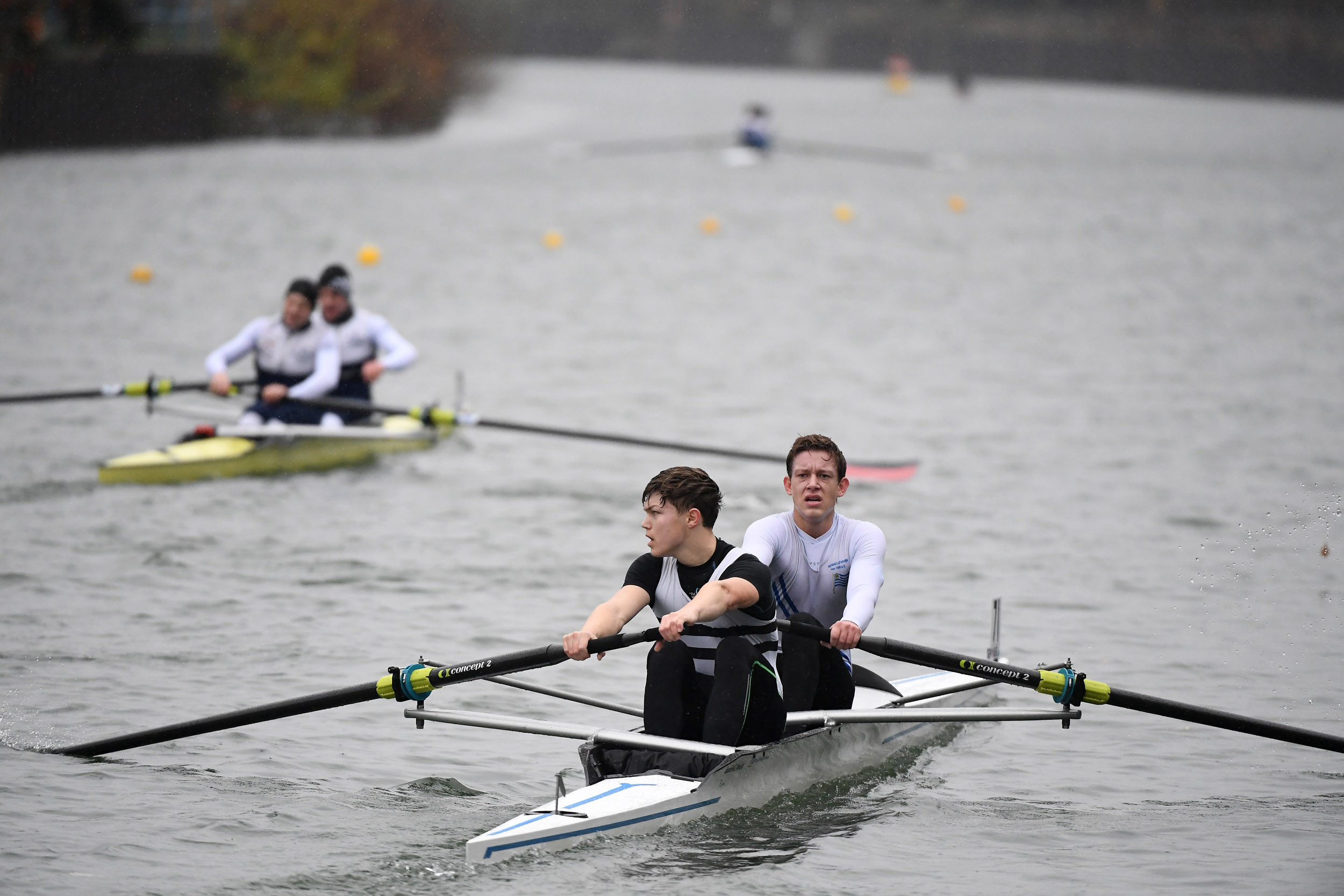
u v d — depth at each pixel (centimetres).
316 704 2700
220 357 5494
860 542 2891
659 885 2314
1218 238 13525
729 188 17825
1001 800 2739
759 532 2894
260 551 4434
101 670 3353
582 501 5134
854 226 14550
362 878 2330
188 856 2412
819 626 2702
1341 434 6144
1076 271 11600
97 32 19425
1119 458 5731
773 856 2436
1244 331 8838
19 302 9319
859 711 2700
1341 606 3991
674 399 6906
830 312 9662
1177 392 7031
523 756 2947
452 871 2356
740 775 2608
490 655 3544
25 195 14775
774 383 7312
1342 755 3009
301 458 5484
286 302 5569
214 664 3419
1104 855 2481
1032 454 5803
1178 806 2719
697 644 2672
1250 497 5166
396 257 11925
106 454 5672
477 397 6938
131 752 2902
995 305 9944
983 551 4509
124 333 8381
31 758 2833
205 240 12456
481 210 15212
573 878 2328
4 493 5022
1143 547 4559
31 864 2367
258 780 2770
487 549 4519
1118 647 3653
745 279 11206
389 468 5594
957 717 2694
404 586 4103
